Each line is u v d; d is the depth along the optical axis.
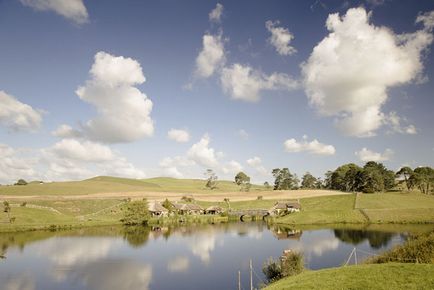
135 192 194.00
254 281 45.12
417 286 23.78
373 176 182.50
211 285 44.88
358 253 59.22
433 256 33.25
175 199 169.75
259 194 196.00
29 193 168.62
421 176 189.25
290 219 117.62
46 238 83.94
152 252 67.19
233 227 107.81
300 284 28.30
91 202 144.50
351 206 131.50
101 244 76.44
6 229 93.19
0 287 45.19
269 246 70.88
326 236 81.12
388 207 124.31
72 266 55.91
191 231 98.50
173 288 44.19
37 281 47.62
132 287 44.62
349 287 25.30
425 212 107.56
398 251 37.22
